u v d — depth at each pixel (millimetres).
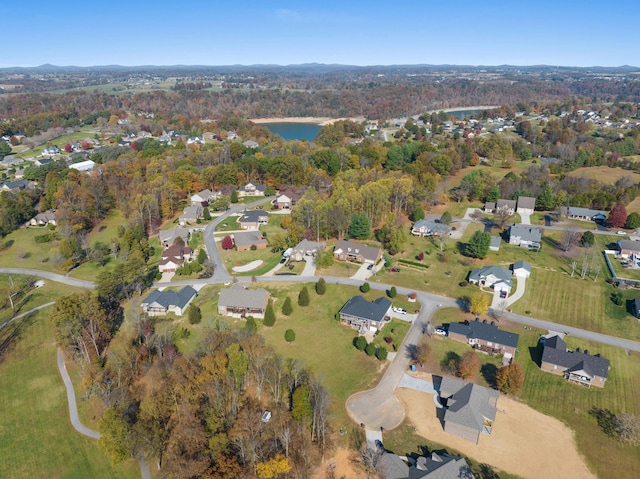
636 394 65062
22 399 67375
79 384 68938
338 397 64500
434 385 67250
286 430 54875
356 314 81812
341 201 124438
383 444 56438
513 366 64688
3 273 109688
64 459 56906
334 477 52062
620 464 53750
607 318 83875
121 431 54562
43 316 90062
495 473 52312
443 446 56312
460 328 78688
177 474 49719
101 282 88938
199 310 85438
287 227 124375
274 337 79125
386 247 116688
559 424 59844
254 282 99062
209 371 61281
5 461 56812
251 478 49906
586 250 108375
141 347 74625
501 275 95562
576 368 67438
